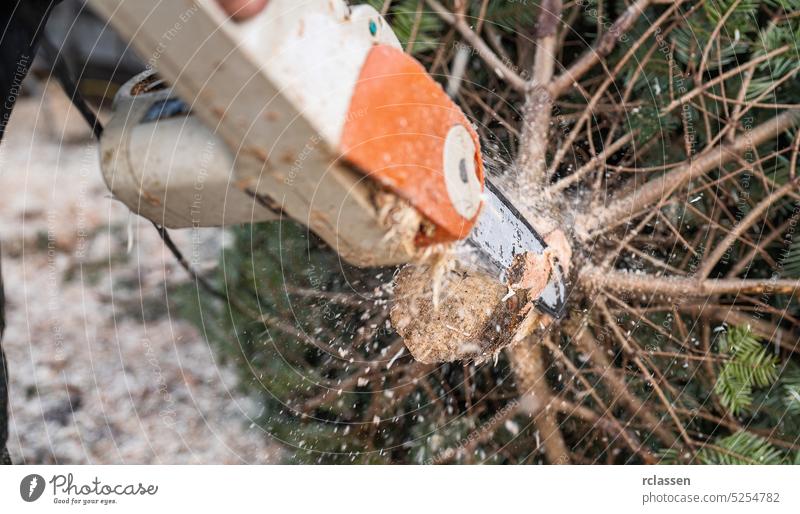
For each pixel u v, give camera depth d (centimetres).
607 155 125
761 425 125
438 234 68
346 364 138
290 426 143
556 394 133
